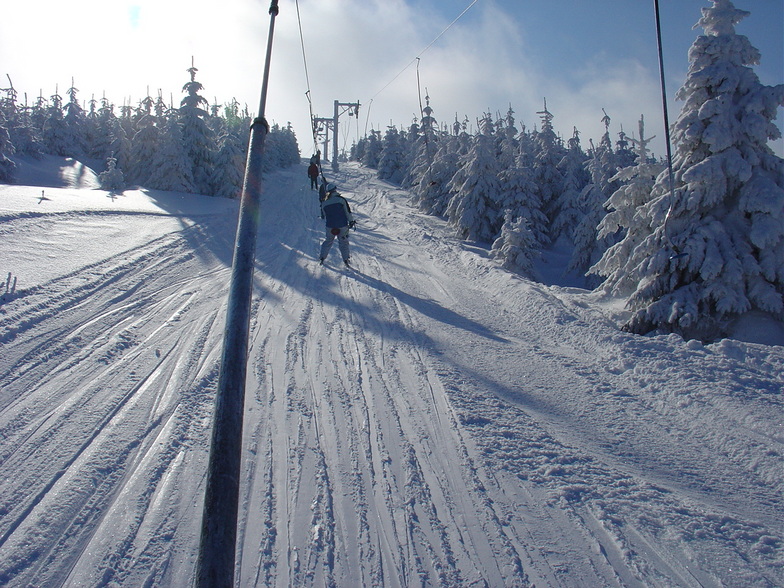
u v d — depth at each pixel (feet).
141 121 99.40
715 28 30.40
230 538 3.99
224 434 4.51
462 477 10.32
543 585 7.48
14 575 6.95
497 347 19.44
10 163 102.63
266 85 9.62
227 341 5.19
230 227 45.75
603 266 34.50
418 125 162.09
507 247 51.44
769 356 18.20
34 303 18.15
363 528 8.63
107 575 7.13
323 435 11.73
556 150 102.99
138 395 12.87
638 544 8.46
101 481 9.29
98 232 32.30
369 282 29.96
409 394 14.33
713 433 12.93
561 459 11.28
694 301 28.30
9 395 12.23
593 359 18.76
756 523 9.21
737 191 30.30
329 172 209.46
